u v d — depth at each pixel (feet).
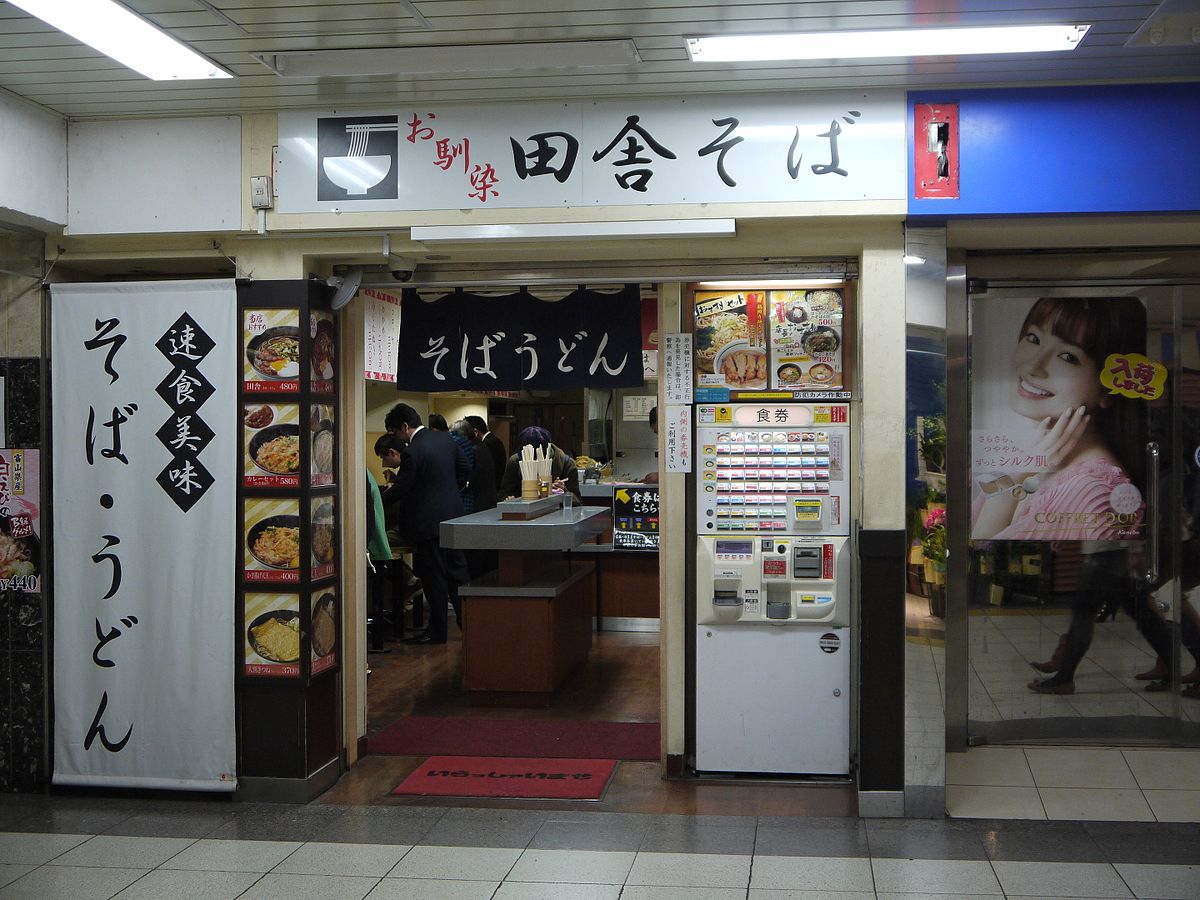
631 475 36.94
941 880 13.07
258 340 15.83
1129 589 17.78
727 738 16.67
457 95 14.89
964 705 17.70
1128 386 17.71
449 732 19.74
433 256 16.33
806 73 14.02
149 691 16.17
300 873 13.50
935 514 15.14
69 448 16.28
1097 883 12.92
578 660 24.49
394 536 27.94
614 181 14.99
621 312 16.61
